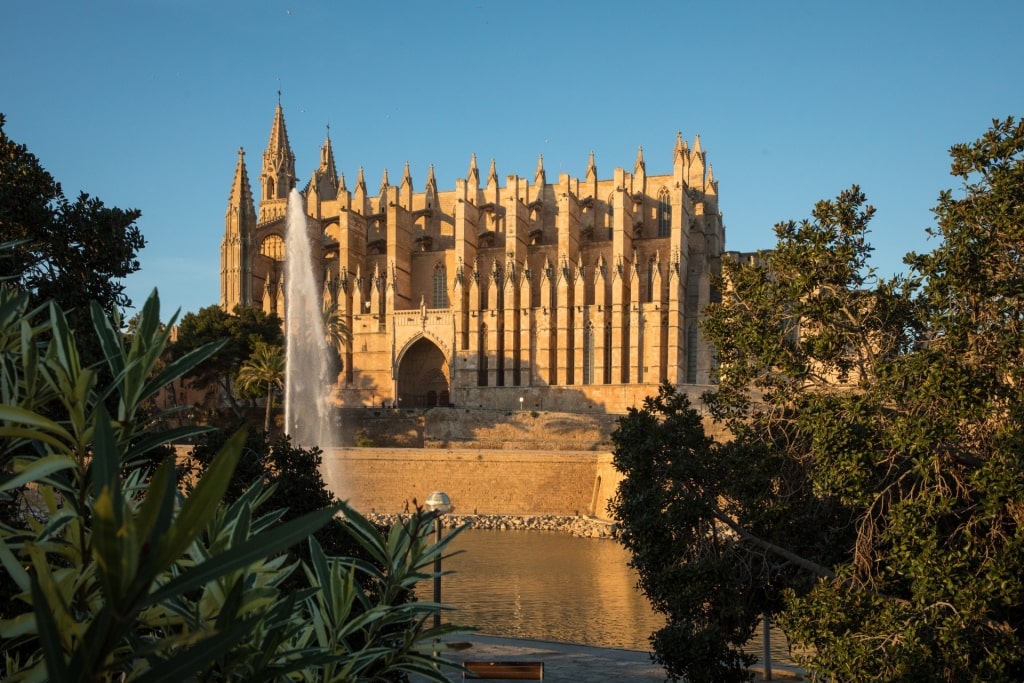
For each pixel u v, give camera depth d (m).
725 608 22.55
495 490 89.75
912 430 19.48
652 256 122.69
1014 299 20.75
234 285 124.12
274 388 108.25
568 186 120.69
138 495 11.52
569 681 27.88
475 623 42.09
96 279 27.03
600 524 78.94
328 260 132.75
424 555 10.16
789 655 34.88
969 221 21.09
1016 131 21.14
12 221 25.36
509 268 119.62
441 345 119.94
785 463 25.41
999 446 18.69
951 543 21.33
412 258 131.25
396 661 10.16
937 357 19.70
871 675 18.22
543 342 117.38
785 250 24.89
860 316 24.44
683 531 23.70
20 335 9.77
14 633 6.82
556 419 101.38
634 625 41.94
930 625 18.39
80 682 4.87
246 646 7.52
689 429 25.19
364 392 122.44
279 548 5.38
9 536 8.23
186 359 8.59
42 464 7.48
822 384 25.17
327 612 9.08
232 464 4.93
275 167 148.38
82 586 7.52
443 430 104.00
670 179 130.12
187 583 5.19
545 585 52.34
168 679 5.54
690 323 118.62
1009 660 18.08
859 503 20.98
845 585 21.73
